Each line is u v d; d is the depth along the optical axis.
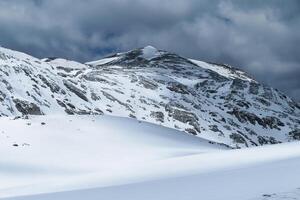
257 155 46.12
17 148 59.88
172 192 24.89
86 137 70.44
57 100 171.50
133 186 31.31
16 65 173.50
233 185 24.59
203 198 21.25
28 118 73.69
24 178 49.56
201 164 43.59
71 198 27.48
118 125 82.56
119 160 61.19
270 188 21.72
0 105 142.25
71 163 56.75
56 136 67.12
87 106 185.75
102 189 31.47
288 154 43.88
